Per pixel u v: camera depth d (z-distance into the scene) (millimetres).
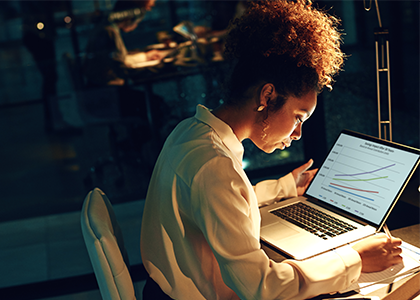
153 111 3160
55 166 3859
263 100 915
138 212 3027
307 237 1053
